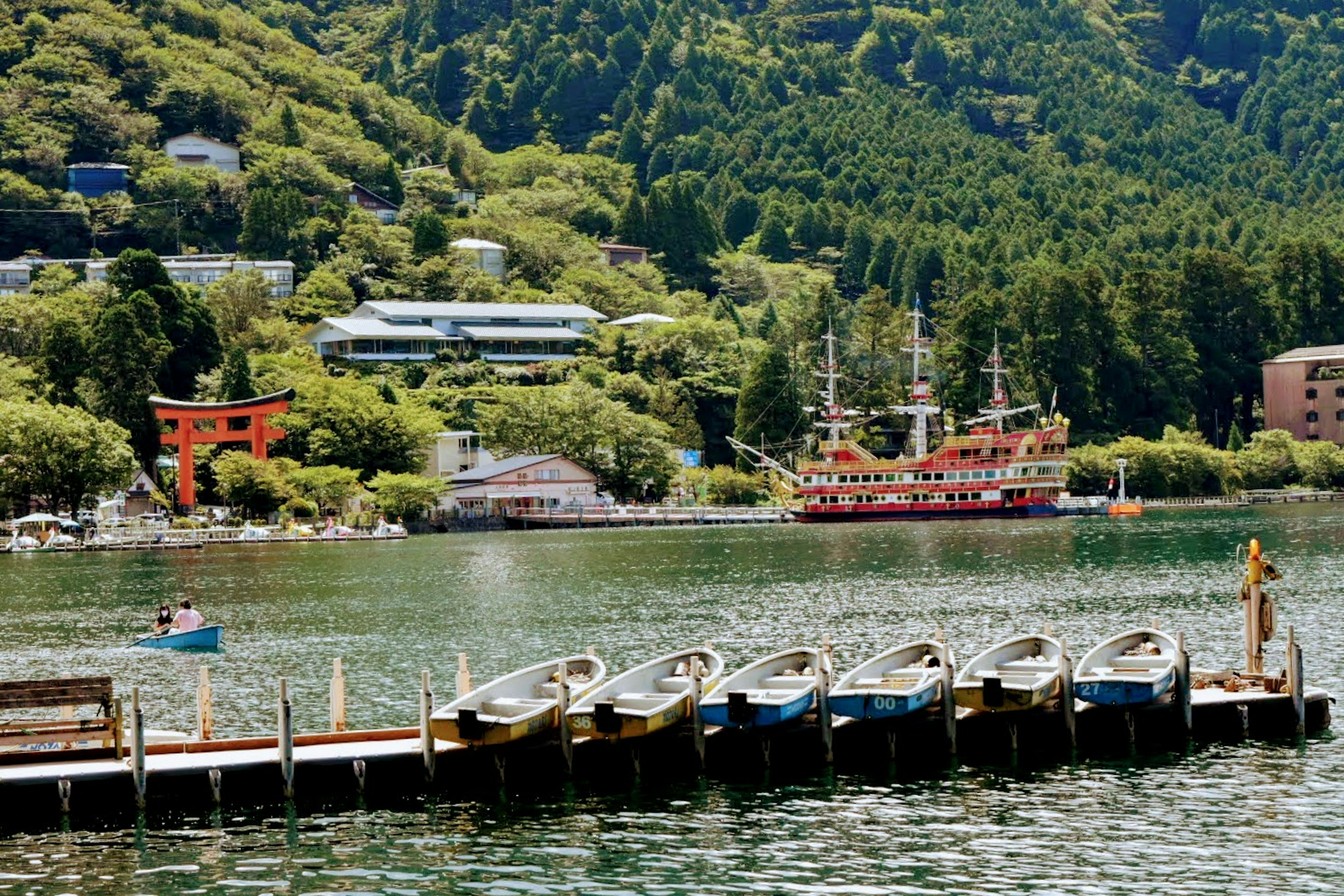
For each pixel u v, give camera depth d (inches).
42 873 2691.9
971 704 3309.5
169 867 2714.1
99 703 3353.8
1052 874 2632.9
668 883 2628.0
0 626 5954.7
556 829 2881.4
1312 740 3425.2
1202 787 3088.1
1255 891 2549.2
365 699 4133.9
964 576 7391.7
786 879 2635.3
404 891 2608.3
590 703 3176.7
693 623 5664.4
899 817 2933.1
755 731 3206.2
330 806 3009.4
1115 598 6259.8
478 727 3048.7
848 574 7628.0
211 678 4532.5
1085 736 3405.5
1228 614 5639.8
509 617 5954.7
